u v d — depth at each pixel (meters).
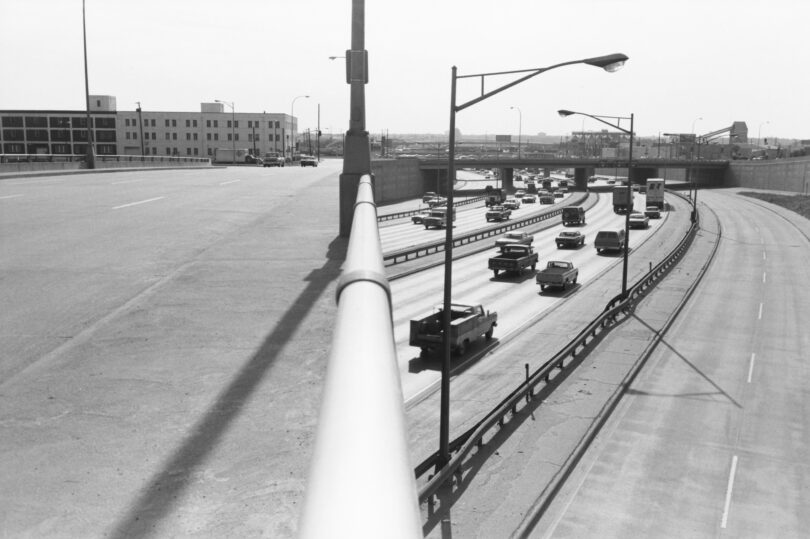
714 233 80.00
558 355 26.44
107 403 6.14
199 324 8.62
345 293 3.91
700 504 17.61
